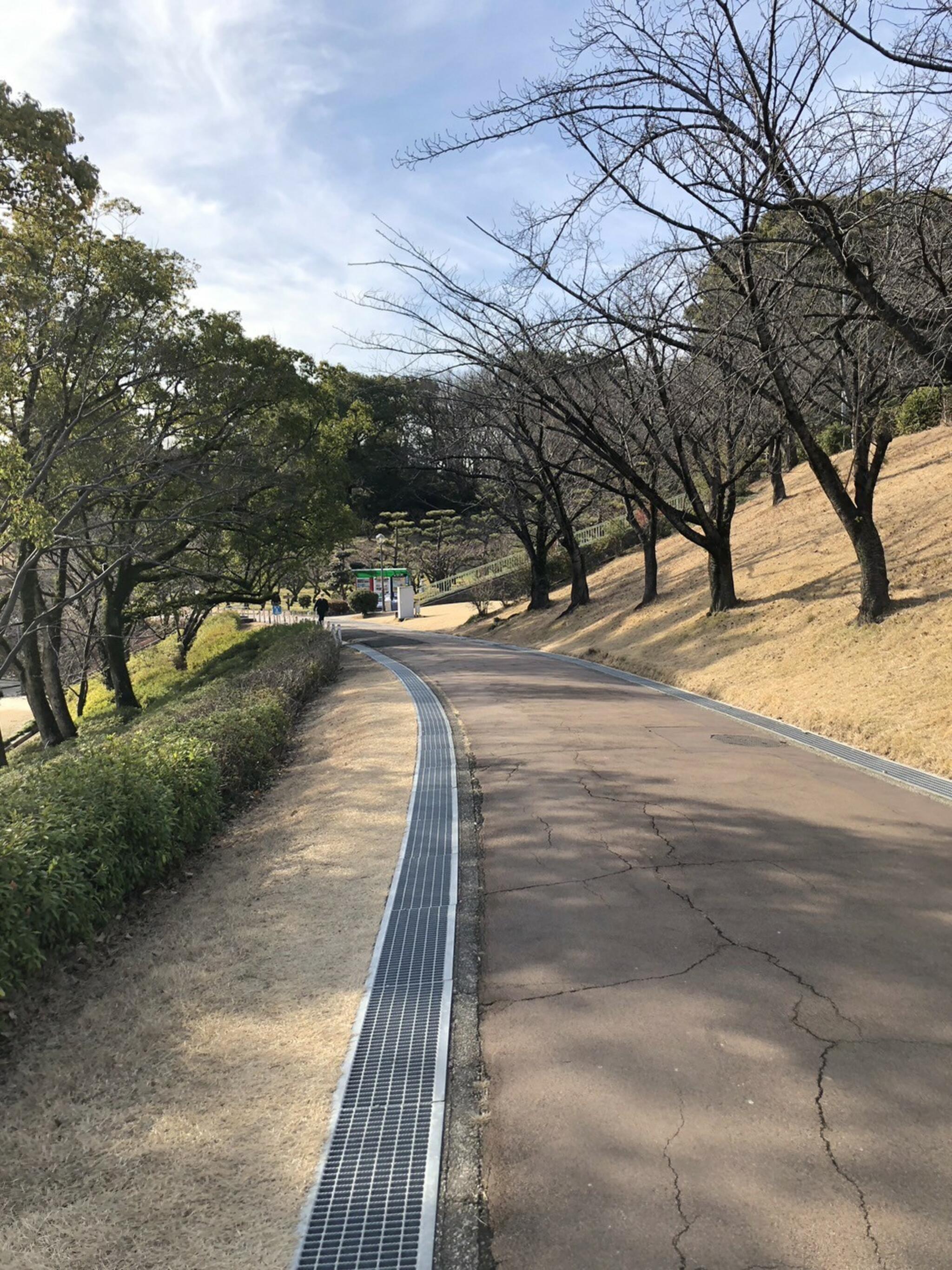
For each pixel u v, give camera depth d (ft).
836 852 18.25
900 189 23.09
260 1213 8.01
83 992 13.37
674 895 15.98
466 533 176.24
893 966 12.84
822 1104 9.43
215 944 14.57
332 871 17.95
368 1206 8.06
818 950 13.47
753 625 50.08
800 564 59.82
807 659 40.09
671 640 57.11
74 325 51.39
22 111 42.57
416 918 15.05
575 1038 11.00
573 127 25.62
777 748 29.53
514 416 69.87
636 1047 10.73
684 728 33.88
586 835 19.90
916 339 22.88
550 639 81.35
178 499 70.33
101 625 89.81
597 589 94.48
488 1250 7.47
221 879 18.43
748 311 28.63
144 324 56.59
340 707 43.16
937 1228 7.54
